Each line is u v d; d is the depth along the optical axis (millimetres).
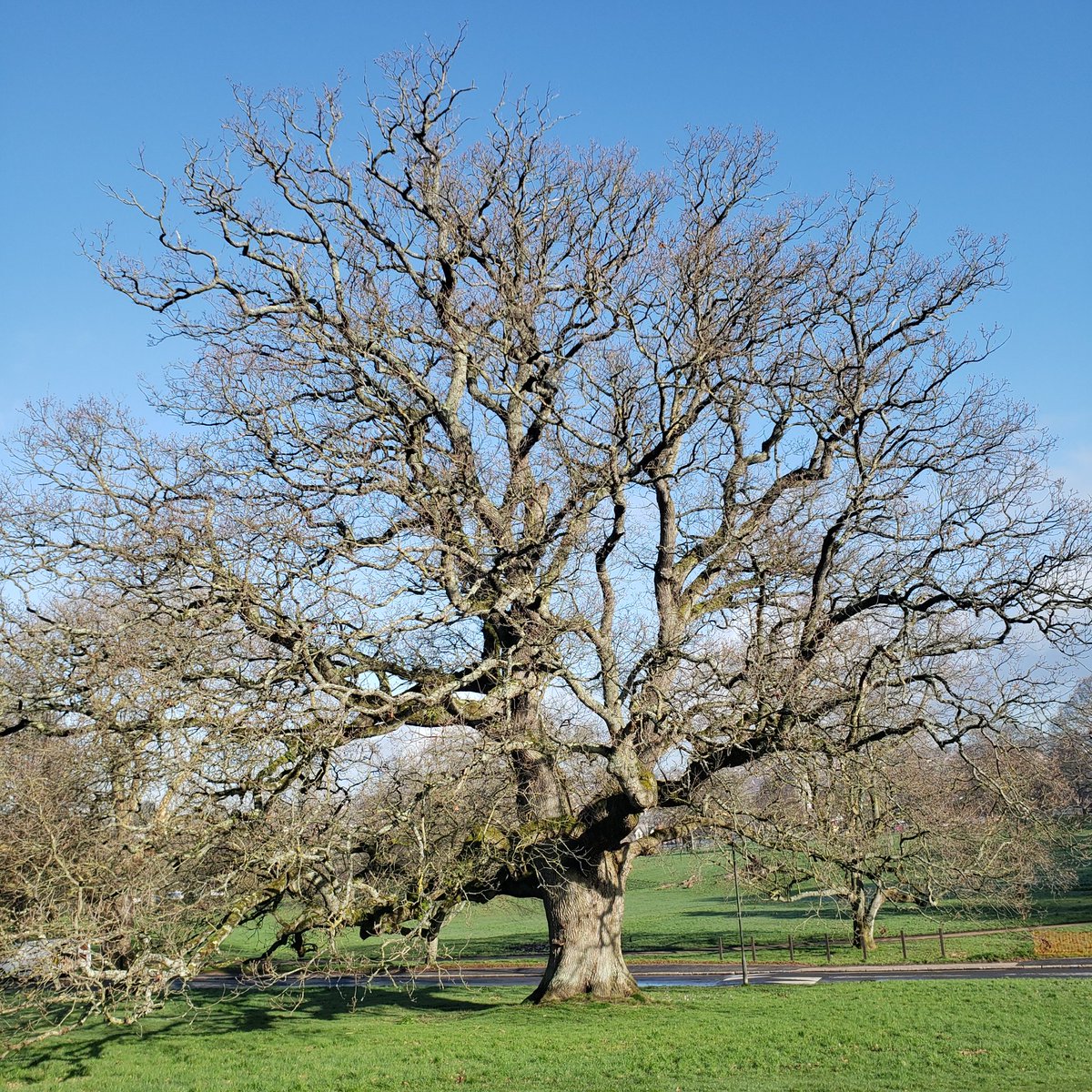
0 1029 21797
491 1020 23344
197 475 19703
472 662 21453
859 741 20266
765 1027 22078
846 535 21359
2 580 19578
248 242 21625
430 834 20609
